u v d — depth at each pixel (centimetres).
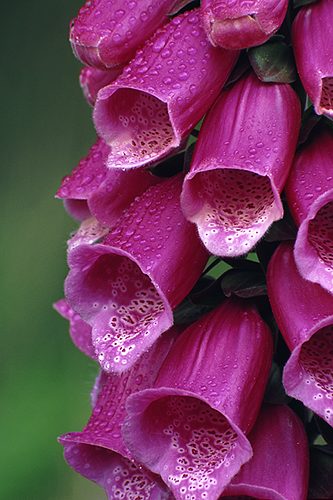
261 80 55
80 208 61
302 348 56
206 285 58
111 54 57
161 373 57
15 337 113
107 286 57
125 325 56
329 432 58
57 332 113
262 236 55
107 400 59
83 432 59
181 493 55
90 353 64
